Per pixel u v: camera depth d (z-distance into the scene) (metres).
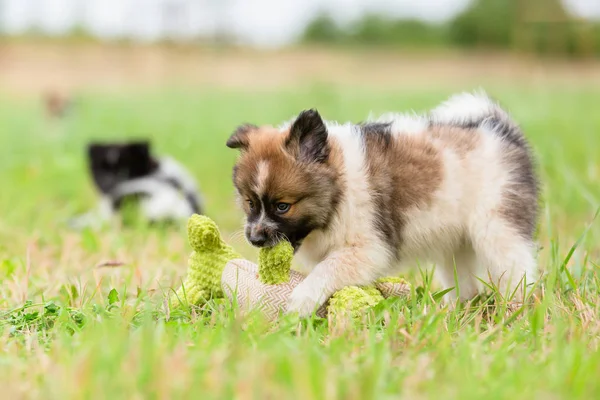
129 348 3.95
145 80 40.56
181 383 3.53
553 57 37.28
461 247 6.02
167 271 6.79
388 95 28.19
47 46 47.25
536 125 15.69
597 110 21.59
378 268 5.46
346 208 5.43
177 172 11.25
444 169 5.65
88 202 11.65
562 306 5.09
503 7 51.72
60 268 6.90
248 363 3.76
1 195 11.21
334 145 5.51
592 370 3.76
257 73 44.19
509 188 5.70
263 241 5.25
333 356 4.04
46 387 3.57
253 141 5.49
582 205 9.12
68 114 23.03
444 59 50.66
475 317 5.00
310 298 5.23
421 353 4.24
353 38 56.62
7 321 5.12
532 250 5.79
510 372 3.78
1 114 25.75
